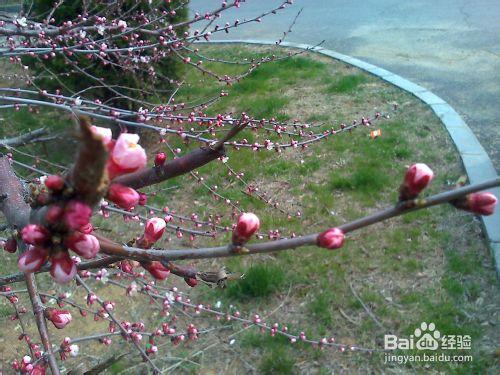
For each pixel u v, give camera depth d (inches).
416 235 160.9
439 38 336.8
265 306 142.6
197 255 41.1
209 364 128.2
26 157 197.2
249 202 186.7
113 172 31.8
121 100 225.8
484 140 212.2
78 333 141.8
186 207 189.6
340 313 137.6
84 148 28.2
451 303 135.3
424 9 405.1
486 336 126.0
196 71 301.0
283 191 190.7
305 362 125.8
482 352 121.8
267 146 99.2
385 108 245.0
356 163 200.7
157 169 50.2
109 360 56.6
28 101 89.6
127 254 42.1
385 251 156.6
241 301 145.2
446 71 284.5
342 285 146.0
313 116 239.8
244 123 48.3
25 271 36.2
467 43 321.7
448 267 147.9
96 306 149.0
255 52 336.5
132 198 36.5
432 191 180.4
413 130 222.5
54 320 61.3
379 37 353.4
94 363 131.6
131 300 150.5
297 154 211.9
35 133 102.2
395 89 264.4
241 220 38.2
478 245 154.3
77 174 29.6
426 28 359.3
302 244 37.4
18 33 103.4
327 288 145.1
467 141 207.3
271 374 124.3
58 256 36.0
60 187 30.4
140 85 209.5
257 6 470.9
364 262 153.3
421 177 35.2
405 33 354.6
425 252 154.6
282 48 343.9
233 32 400.5
